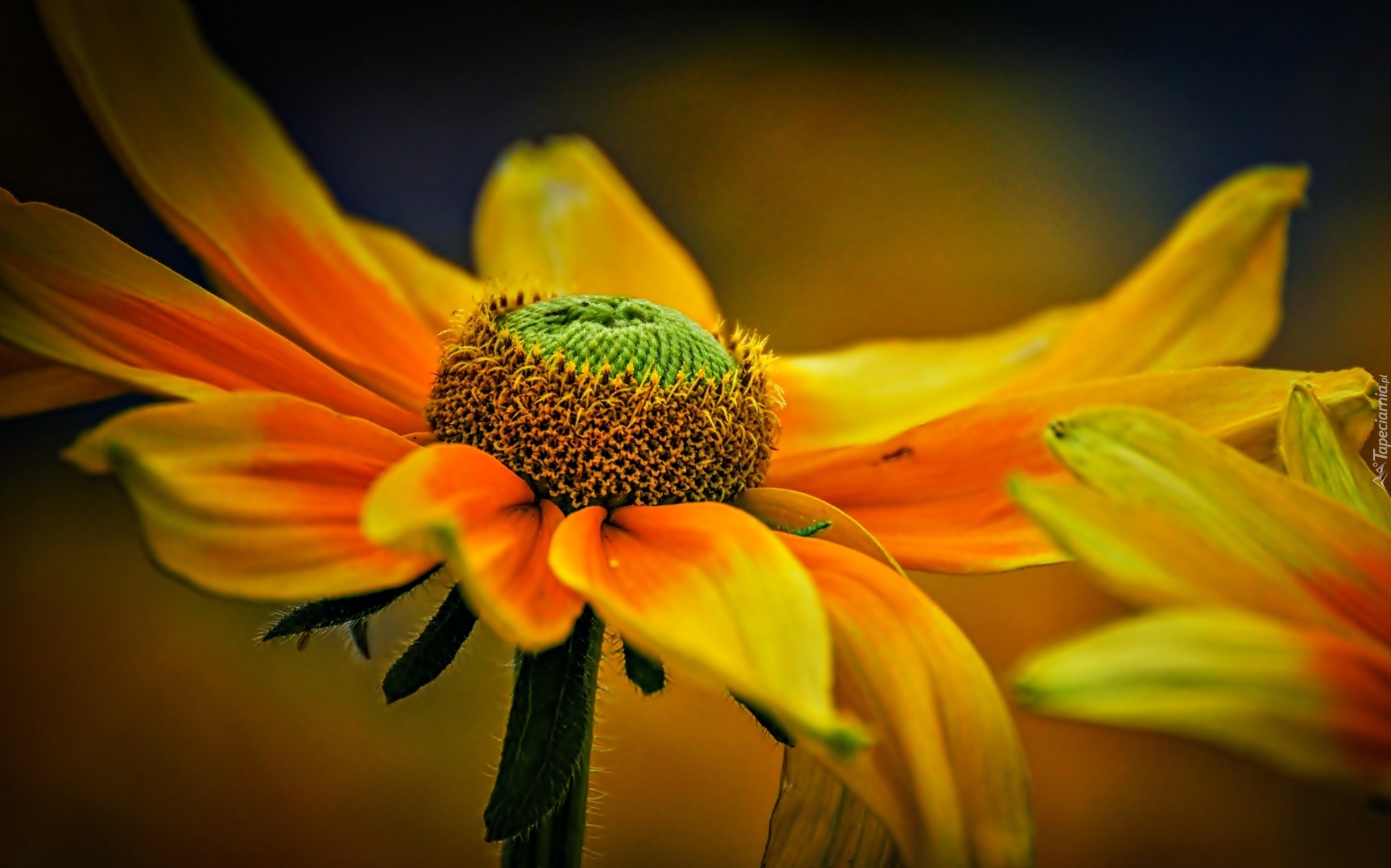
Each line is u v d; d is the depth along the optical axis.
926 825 0.17
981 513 0.20
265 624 0.19
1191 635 0.16
